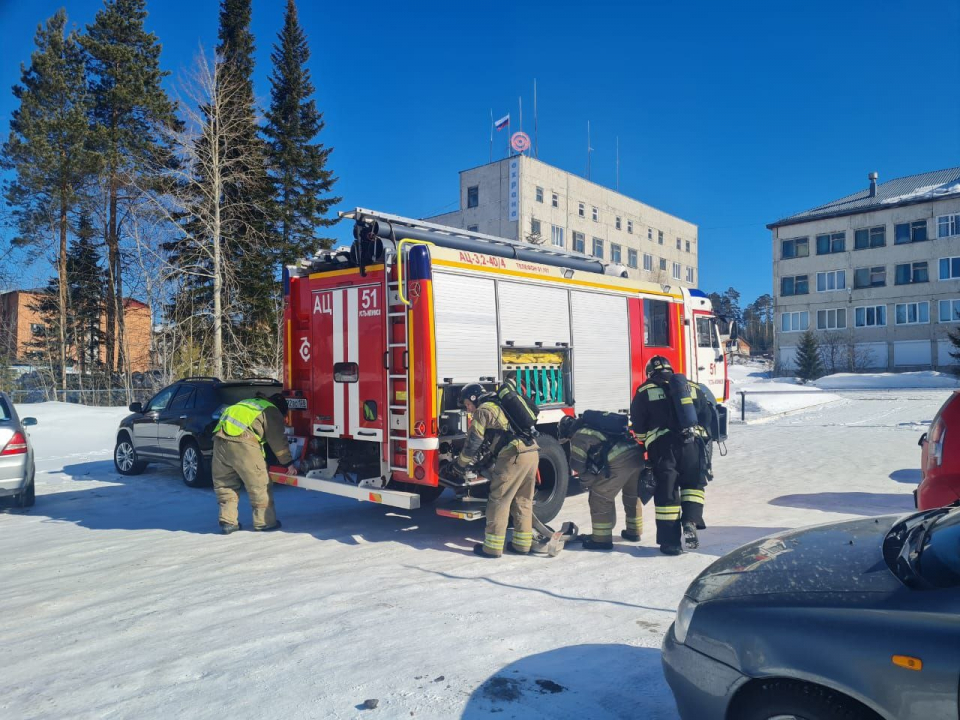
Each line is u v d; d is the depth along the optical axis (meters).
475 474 6.25
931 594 2.29
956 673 2.05
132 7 31.48
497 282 6.97
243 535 7.04
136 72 29.95
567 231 51.03
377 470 7.01
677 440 5.91
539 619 4.34
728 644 2.52
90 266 31.41
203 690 3.46
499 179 48.41
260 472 7.12
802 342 46.56
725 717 2.51
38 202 29.38
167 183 24.55
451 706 3.22
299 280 7.55
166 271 24.38
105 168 27.36
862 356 47.69
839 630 2.29
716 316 11.10
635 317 8.96
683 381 6.01
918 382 38.34
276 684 3.49
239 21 31.44
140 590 5.19
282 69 30.09
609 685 3.41
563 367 7.82
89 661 3.87
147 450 11.02
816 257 50.69
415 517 7.92
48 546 6.73
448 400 6.38
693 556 5.84
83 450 15.23
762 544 3.19
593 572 5.41
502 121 48.97
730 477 9.91
